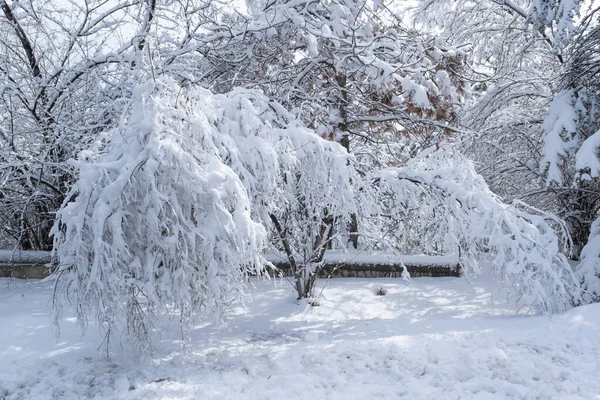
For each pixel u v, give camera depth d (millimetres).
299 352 6789
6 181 9984
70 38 11516
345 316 8883
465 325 7848
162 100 6516
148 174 5941
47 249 12109
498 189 14711
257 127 7598
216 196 6102
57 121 10172
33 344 6855
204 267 6324
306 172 8445
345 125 11398
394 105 11086
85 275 5969
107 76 11016
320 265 9508
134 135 6363
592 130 11891
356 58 10422
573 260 13641
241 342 7336
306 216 9320
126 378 5918
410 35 12008
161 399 5457
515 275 8523
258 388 5688
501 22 15891
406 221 10633
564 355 6293
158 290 6203
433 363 6277
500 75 14391
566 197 13539
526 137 14047
